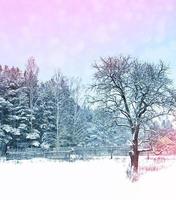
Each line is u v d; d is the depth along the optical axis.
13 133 47.66
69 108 52.19
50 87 53.50
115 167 22.95
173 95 20.70
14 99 51.69
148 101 20.20
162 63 21.27
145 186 12.04
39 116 51.84
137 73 21.11
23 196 10.25
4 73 54.25
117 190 11.42
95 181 14.27
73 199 9.83
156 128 20.92
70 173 18.56
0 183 13.63
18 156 36.88
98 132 57.16
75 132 49.78
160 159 28.94
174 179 13.81
